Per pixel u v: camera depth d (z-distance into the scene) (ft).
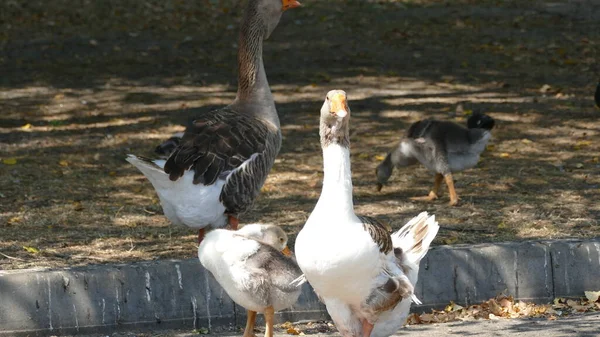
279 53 64.69
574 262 27.91
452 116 48.62
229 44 68.03
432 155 34.53
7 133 45.19
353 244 19.03
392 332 21.33
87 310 24.98
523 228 31.24
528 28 71.36
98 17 75.66
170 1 82.12
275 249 22.30
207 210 26.12
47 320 24.68
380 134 45.75
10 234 30.40
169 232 31.17
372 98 52.90
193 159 25.81
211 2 82.23
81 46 66.59
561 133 45.44
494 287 27.48
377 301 19.93
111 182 37.78
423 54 64.44
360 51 65.26
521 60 62.54
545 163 40.60
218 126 27.32
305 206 34.60
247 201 27.27
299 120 48.32
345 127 19.44
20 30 70.85
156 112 49.75
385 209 34.35
